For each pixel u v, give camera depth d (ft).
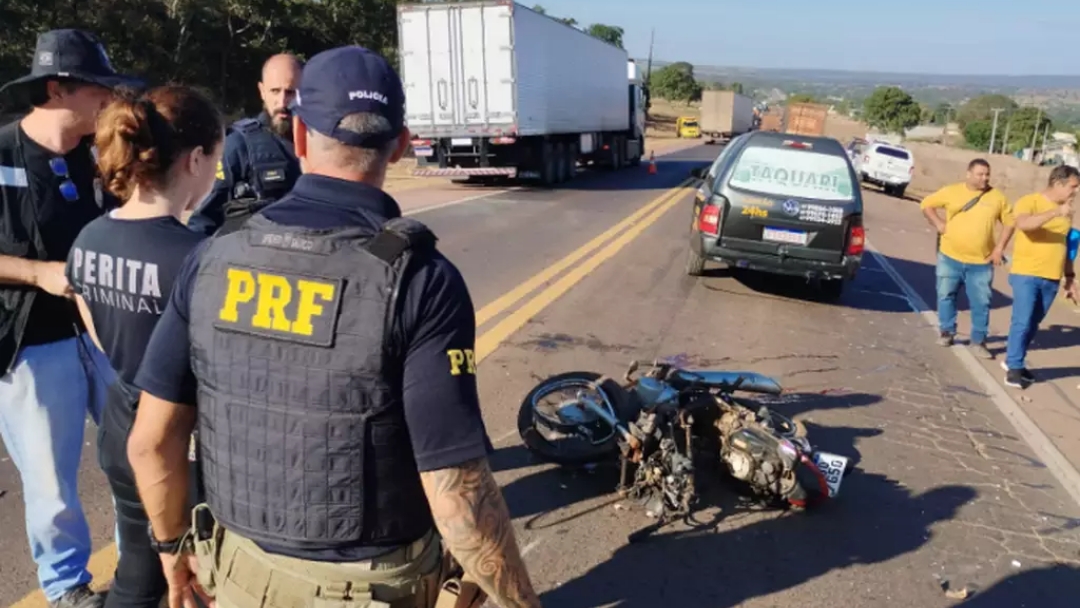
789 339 24.86
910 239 53.78
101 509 12.39
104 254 7.55
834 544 12.85
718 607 11.03
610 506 13.51
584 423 14.02
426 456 5.36
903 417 18.76
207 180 8.09
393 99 5.74
